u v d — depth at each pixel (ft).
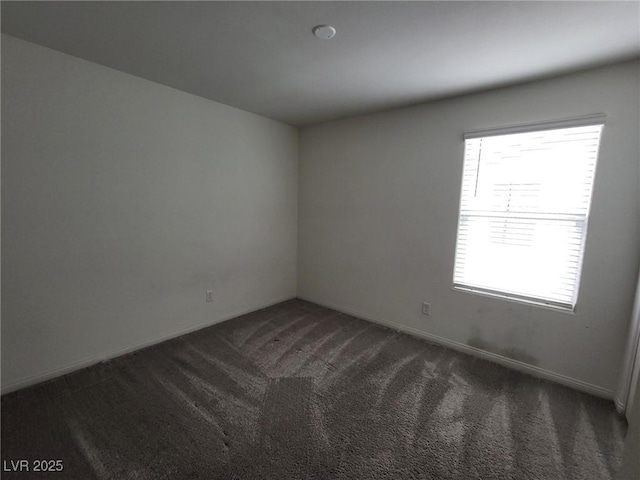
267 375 7.20
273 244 11.78
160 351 8.16
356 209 10.64
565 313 6.96
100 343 7.46
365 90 7.88
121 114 7.24
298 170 12.35
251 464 4.75
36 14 4.86
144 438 5.19
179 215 8.70
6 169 5.81
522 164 7.38
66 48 6.06
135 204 7.73
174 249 8.70
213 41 5.64
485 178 7.93
